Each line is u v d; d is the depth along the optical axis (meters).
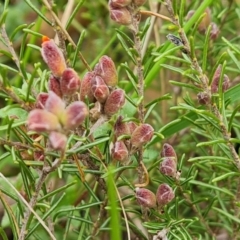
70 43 0.33
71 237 0.37
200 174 0.38
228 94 0.35
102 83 0.31
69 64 0.33
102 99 0.31
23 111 0.33
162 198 0.32
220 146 0.34
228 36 0.43
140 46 0.33
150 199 0.32
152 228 0.33
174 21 0.32
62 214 0.37
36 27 0.40
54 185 0.39
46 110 0.29
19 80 0.41
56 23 0.33
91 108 0.32
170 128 0.36
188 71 0.32
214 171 0.36
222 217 0.37
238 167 0.33
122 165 0.33
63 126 0.29
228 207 0.38
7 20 0.51
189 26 0.36
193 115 0.36
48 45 0.30
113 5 0.32
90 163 0.33
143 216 0.33
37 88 0.34
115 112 0.31
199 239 0.33
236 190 0.36
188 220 0.32
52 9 0.33
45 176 0.31
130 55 0.33
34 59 0.46
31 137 0.32
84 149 0.31
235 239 0.35
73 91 0.30
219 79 0.32
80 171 0.33
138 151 0.33
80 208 0.34
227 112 0.36
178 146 0.39
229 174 0.33
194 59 0.32
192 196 0.35
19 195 0.32
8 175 0.42
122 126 0.32
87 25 0.52
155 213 0.32
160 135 0.32
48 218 0.34
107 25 0.48
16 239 0.33
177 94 0.41
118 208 0.33
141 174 0.33
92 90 0.31
